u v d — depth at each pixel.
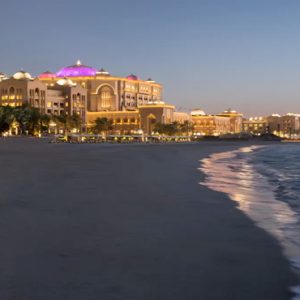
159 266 7.59
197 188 19.83
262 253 8.55
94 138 140.12
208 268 7.54
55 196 16.03
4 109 159.00
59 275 7.02
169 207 14.01
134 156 51.00
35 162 37.06
